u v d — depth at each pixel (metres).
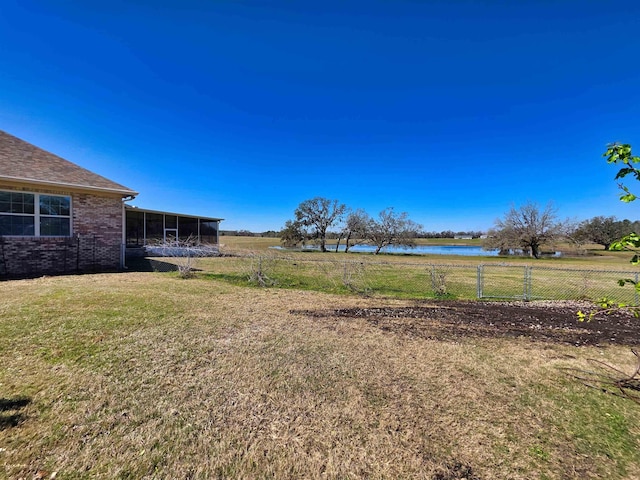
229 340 3.99
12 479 1.62
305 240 36.19
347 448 2.00
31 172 9.37
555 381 3.06
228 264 12.73
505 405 2.58
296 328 4.65
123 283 7.69
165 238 16.95
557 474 1.80
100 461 1.80
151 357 3.35
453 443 2.07
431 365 3.40
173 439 2.03
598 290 9.11
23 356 3.21
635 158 2.19
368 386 2.87
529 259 27.42
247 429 2.17
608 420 2.38
